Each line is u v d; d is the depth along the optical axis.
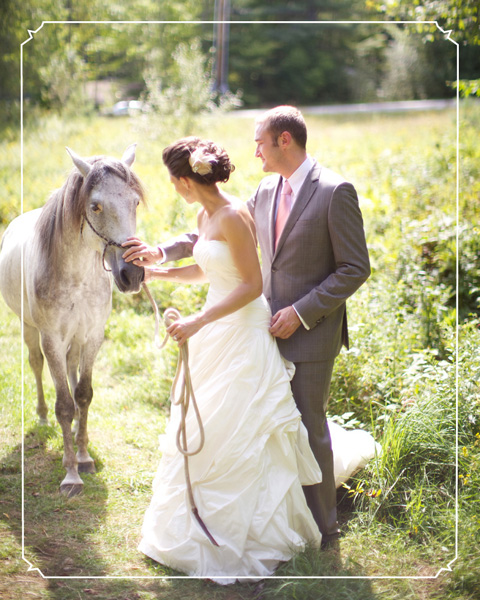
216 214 2.73
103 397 4.64
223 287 2.79
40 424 4.21
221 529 2.71
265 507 2.73
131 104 20.30
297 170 2.87
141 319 5.99
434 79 25.83
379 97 28.98
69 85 17.98
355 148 13.16
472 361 3.74
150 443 4.02
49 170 11.02
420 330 4.55
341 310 2.97
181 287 5.12
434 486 3.17
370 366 4.03
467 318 5.00
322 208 2.81
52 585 2.66
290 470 2.81
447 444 3.32
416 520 3.00
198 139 2.74
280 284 2.94
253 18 33.12
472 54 20.62
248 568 2.70
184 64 15.61
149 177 10.56
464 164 8.27
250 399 2.76
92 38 24.98
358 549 2.90
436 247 5.78
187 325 2.67
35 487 3.50
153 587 2.66
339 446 3.29
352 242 2.79
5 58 16.78
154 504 2.90
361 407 3.90
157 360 5.01
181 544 2.74
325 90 32.38
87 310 3.43
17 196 9.00
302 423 2.89
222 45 27.52
